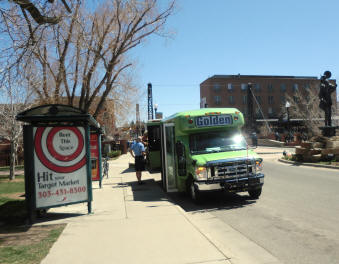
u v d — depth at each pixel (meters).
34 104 14.95
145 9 15.31
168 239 5.22
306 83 82.25
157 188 11.33
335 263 4.27
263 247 5.02
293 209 7.46
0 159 27.08
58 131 7.31
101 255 4.59
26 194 7.05
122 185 12.35
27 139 7.12
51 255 4.62
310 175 13.24
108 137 37.25
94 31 15.20
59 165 7.30
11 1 7.05
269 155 26.73
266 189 10.52
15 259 4.48
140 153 12.38
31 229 6.32
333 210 7.15
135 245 4.98
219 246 4.82
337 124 49.53
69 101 15.96
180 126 9.30
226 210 7.84
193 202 9.03
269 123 69.50
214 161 8.16
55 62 15.18
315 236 5.42
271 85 81.00
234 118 9.61
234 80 79.62
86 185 7.56
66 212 7.92
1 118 15.34
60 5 9.05
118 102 19.44
